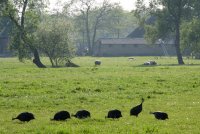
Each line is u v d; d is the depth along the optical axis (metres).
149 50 177.25
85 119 22.64
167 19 106.06
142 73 56.41
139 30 195.12
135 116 24.20
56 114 22.66
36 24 82.38
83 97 33.09
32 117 22.92
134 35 196.00
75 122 21.97
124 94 35.22
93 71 61.09
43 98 32.69
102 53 179.00
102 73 56.91
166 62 107.94
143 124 21.33
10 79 47.47
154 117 23.84
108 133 19.00
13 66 84.31
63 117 22.59
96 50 194.88
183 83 42.75
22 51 81.69
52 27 84.06
